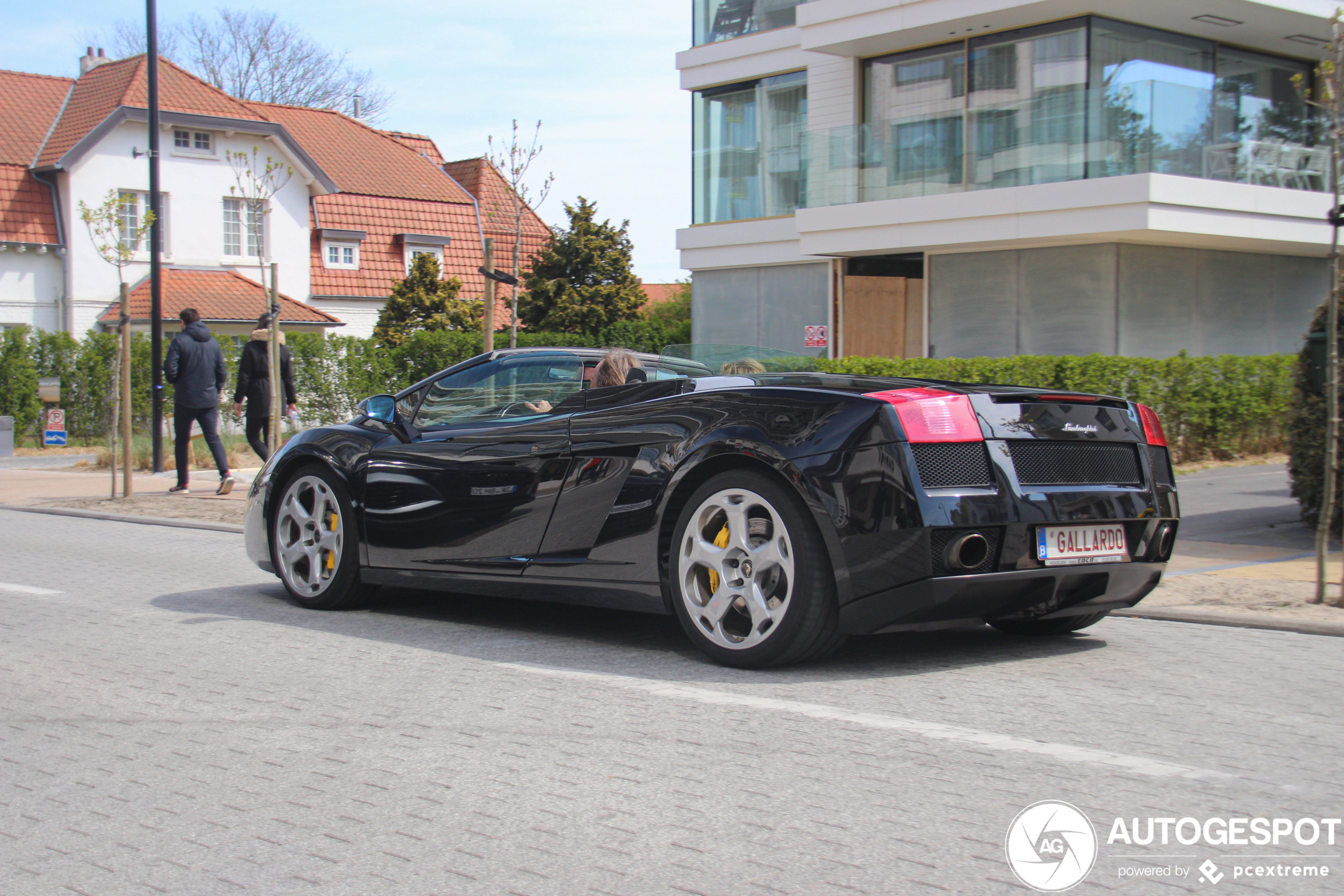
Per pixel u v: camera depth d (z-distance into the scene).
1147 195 15.75
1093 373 14.17
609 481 5.09
